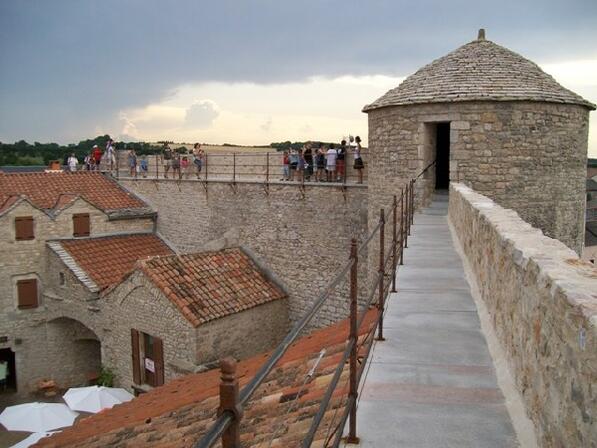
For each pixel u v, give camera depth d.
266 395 5.32
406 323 6.28
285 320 18.80
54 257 21.95
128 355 17.50
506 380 4.53
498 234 5.41
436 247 10.52
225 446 1.81
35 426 15.95
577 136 14.73
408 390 4.52
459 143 13.78
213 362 15.40
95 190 26.64
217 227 22.42
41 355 22.39
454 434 3.79
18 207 22.02
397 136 14.65
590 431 2.47
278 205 19.59
